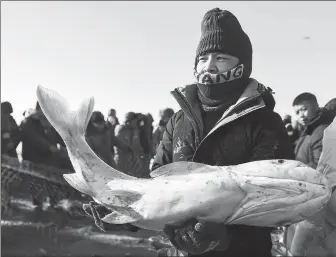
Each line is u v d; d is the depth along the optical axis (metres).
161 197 1.37
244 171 1.38
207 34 1.46
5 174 5.41
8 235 4.86
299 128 6.30
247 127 1.45
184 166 1.42
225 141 1.46
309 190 1.33
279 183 1.33
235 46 1.45
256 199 1.33
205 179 1.36
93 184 1.47
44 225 5.18
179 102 1.56
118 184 1.45
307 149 3.46
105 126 6.48
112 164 6.51
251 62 1.53
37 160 5.57
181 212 1.34
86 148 1.49
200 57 1.49
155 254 4.59
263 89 1.51
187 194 1.35
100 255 4.64
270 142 1.44
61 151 5.82
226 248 1.36
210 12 1.50
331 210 1.61
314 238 2.05
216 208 1.33
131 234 5.57
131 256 4.58
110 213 1.48
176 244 1.34
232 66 1.46
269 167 1.37
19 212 5.49
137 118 7.73
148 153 7.90
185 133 1.56
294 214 1.33
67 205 5.51
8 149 5.66
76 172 1.52
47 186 5.54
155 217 1.36
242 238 1.46
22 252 4.46
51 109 1.48
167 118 8.39
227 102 1.49
